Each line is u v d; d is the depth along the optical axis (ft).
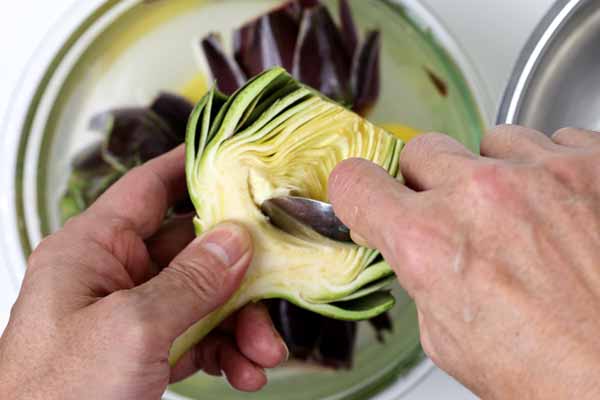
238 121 1.04
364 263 1.05
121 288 1.07
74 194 1.34
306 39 1.34
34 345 0.97
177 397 1.32
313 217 1.01
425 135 0.91
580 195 0.82
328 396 1.33
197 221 1.07
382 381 1.32
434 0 1.38
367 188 0.87
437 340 0.86
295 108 1.06
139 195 1.16
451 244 0.82
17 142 1.32
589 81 1.17
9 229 1.33
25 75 1.32
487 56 1.39
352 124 1.07
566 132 0.94
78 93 1.34
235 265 1.02
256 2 1.35
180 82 1.35
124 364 0.94
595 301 0.79
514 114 1.16
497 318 0.80
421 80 1.35
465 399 1.38
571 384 0.77
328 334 1.33
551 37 1.15
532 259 0.81
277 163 1.05
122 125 1.34
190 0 1.34
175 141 1.35
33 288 1.01
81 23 1.32
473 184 0.83
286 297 1.07
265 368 1.25
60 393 0.95
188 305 0.98
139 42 1.34
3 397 0.96
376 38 1.34
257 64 1.34
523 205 0.82
